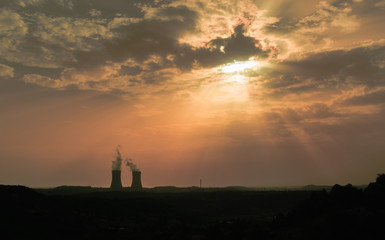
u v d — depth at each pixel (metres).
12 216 67.06
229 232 62.06
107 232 65.88
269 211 112.19
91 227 70.25
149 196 153.25
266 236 52.47
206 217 104.06
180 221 85.50
